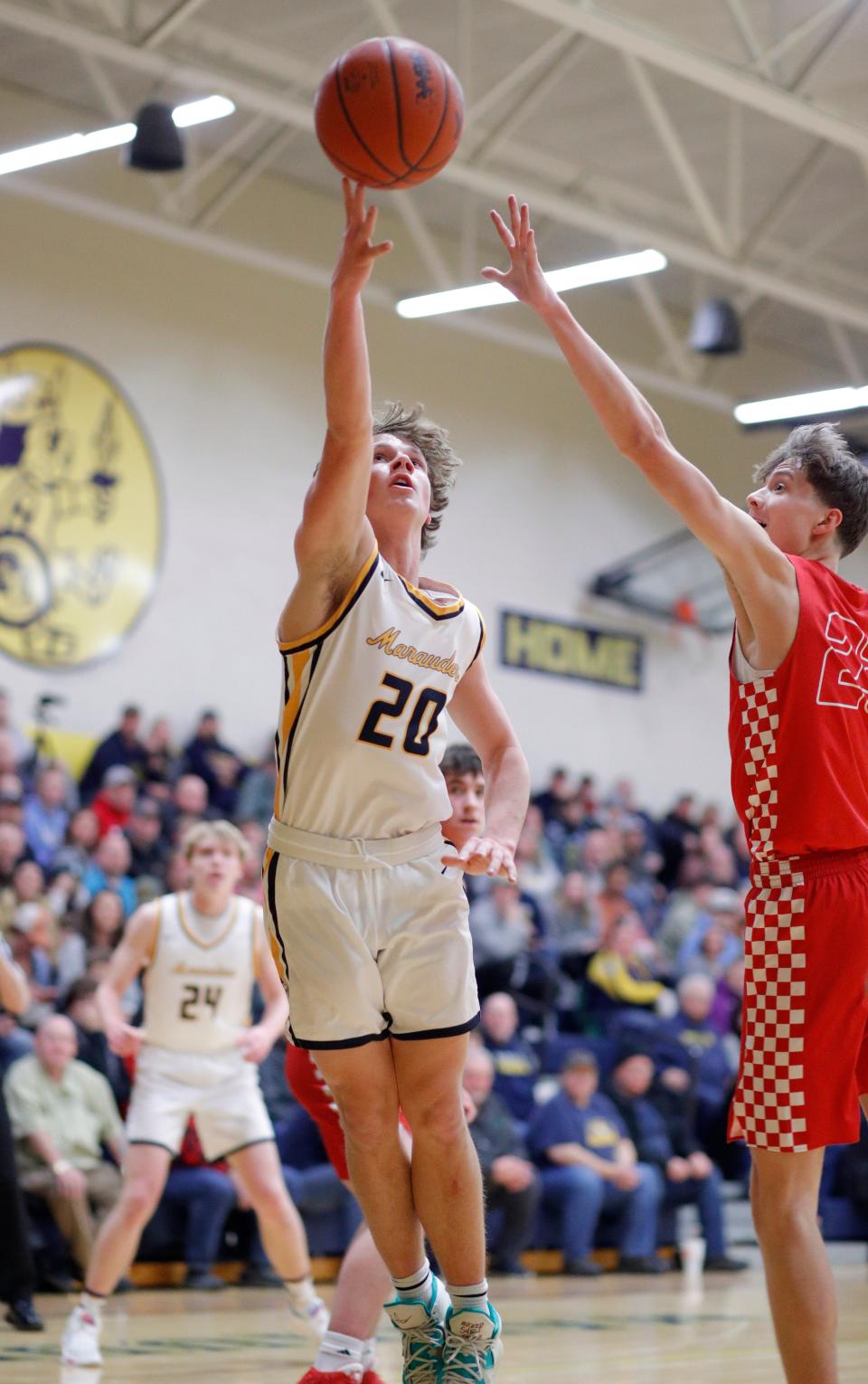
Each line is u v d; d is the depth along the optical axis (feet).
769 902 10.07
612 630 54.19
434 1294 10.34
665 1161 30.25
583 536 53.72
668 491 9.80
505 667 50.98
